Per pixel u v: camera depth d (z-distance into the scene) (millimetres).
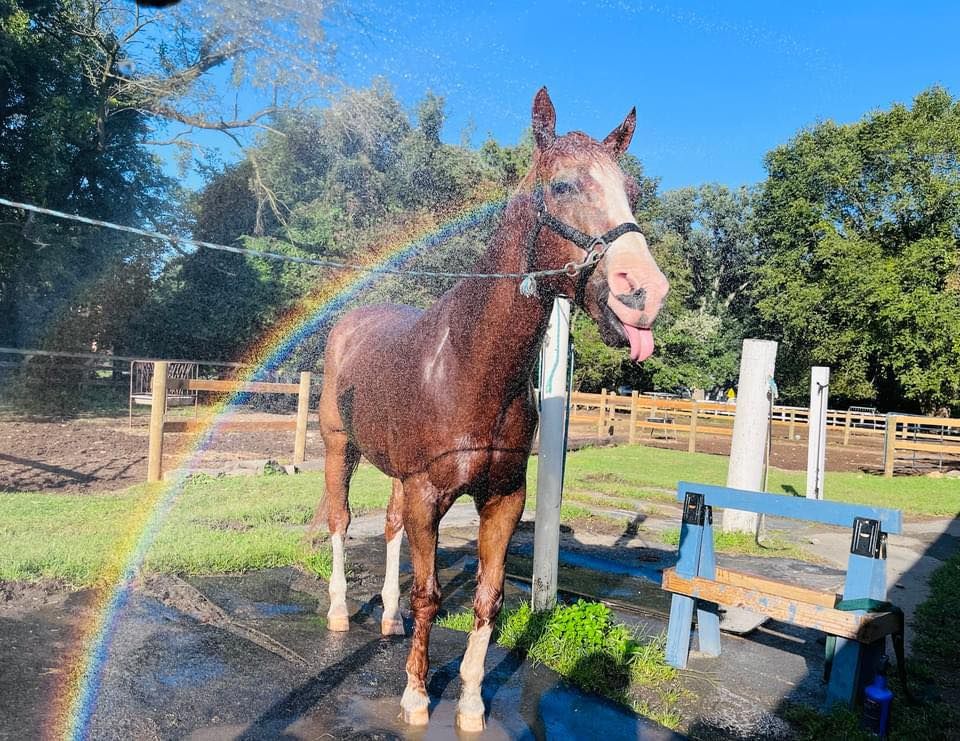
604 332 2451
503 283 2748
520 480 3049
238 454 11828
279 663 3643
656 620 4754
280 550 5621
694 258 40062
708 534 4102
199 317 22172
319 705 3215
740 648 4352
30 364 19219
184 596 4535
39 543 5355
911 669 3990
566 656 3807
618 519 8219
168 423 9062
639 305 2309
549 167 2631
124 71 18422
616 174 2570
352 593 4914
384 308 4453
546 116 2736
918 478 14352
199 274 22062
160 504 7312
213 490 8297
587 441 17547
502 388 2830
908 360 24125
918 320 22516
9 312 19641
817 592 3730
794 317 28484
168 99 18016
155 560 5074
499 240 2816
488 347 2781
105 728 2895
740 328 39500
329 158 20094
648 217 29625
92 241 20281
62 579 4672
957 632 4734
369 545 6301
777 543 7367
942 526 9211
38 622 3984
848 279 25109
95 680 3316
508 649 4055
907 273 23359
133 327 21781
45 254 18406
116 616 4141
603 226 2463
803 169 26438
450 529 7328
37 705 3053
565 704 3387
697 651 4254
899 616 3475
